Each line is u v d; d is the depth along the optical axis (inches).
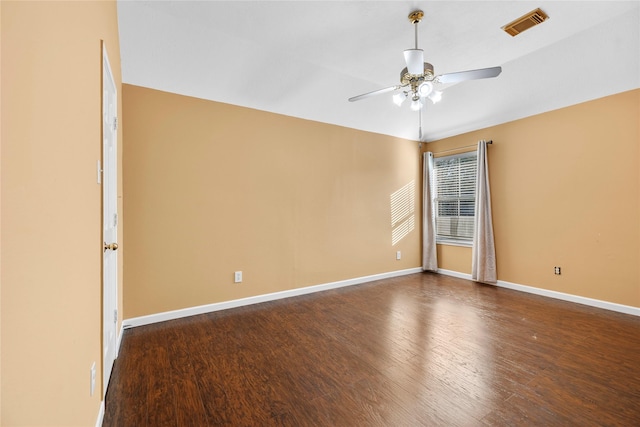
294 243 146.2
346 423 57.7
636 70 106.9
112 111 77.8
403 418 59.0
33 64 28.6
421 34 100.1
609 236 122.2
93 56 51.5
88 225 47.8
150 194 109.8
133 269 106.5
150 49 97.7
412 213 197.8
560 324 107.3
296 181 147.0
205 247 121.2
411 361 81.7
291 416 59.8
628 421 57.2
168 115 113.5
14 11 25.2
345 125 165.5
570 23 94.8
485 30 98.3
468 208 180.4
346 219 165.9
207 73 112.0
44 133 31.0
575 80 119.5
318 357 84.3
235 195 128.6
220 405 63.3
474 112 156.3
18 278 25.5
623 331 100.5
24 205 26.7
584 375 73.7
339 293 150.3
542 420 57.8
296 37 100.9
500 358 82.9
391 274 186.1
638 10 88.1
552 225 140.3
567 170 134.7
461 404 63.1
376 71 125.0
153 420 58.6
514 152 155.2
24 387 26.3
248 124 132.6
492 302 134.3
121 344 92.3
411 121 175.8
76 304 41.0
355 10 88.0
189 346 91.2
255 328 105.3
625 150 117.3
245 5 85.0
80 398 42.7
